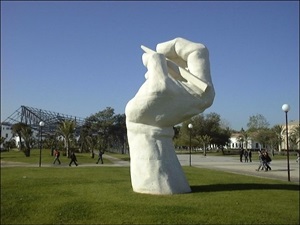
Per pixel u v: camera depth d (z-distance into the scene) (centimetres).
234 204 939
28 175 1797
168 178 1062
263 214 859
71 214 874
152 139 1078
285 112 1964
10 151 7344
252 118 8775
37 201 1016
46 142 7650
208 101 1114
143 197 996
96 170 2142
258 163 3719
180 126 8600
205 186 1255
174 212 848
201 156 6281
